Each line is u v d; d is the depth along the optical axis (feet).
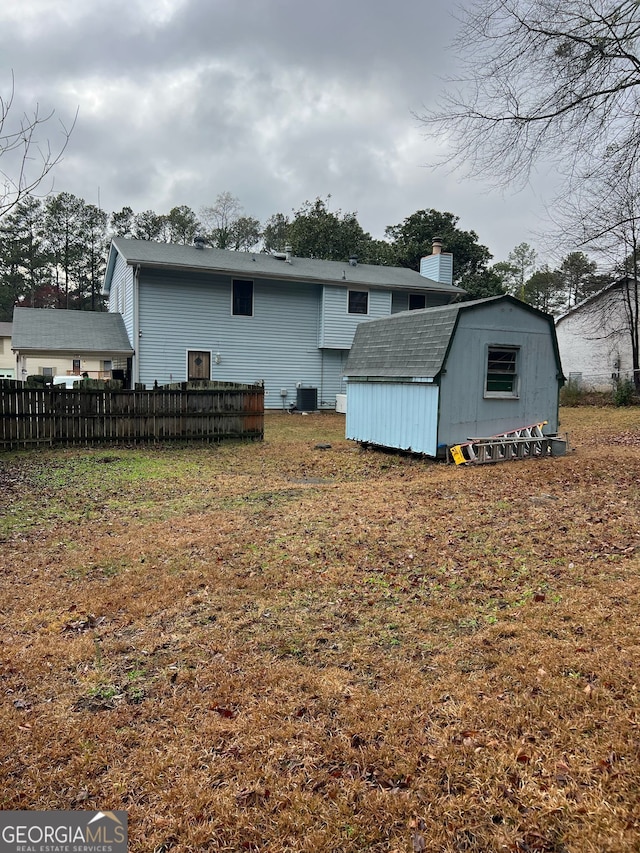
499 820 5.86
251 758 6.96
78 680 8.85
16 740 7.36
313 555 14.55
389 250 118.01
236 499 21.61
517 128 24.63
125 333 62.39
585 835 5.55
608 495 20.24
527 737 7.08
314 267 70.74
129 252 58.85
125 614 11.26
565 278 61.16
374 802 6.17
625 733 7.00
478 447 29.12
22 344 55.36
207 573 13.39
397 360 33.06
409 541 15.47
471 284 115.96
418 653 9.42
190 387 40.60
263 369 64.95
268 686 8.52
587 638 9.59
